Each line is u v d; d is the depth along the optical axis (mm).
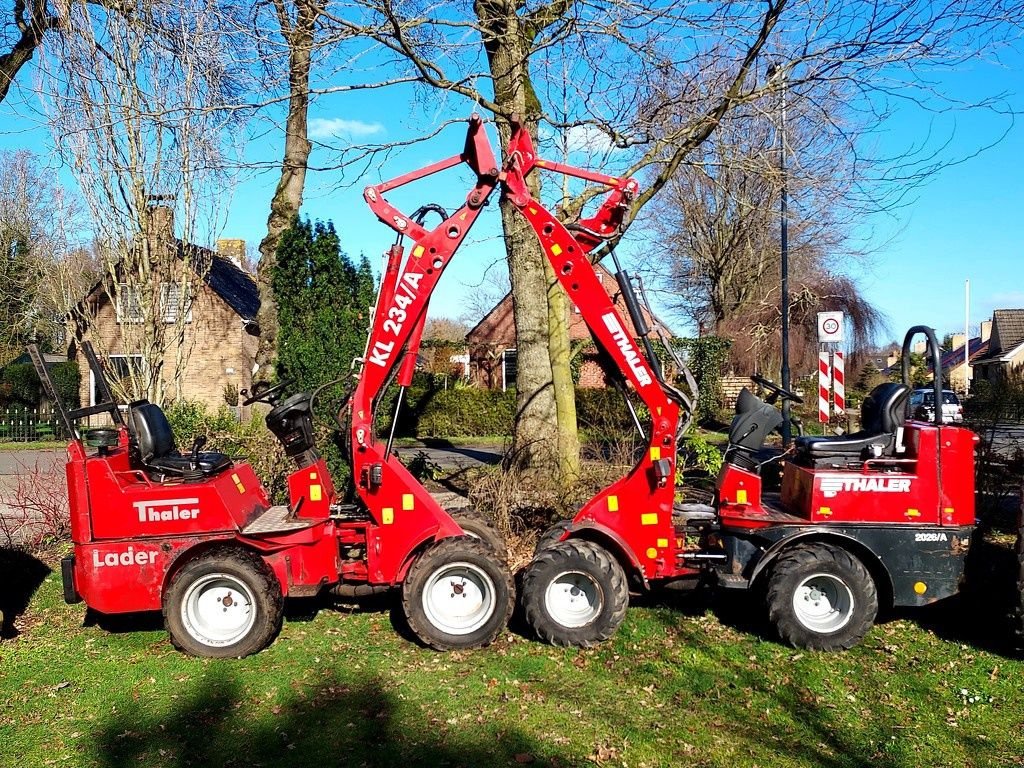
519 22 8398
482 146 5375
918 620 5703
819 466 5348
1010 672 4793
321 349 8016
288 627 5594
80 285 14078
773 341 25594
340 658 5016
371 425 5402
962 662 4953
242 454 7957
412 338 5559
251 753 3850
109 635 5484
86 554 5027
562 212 8812
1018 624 4922
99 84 9961
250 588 5023
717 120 7781
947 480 5121
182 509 5098
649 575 5402
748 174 9484
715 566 5457
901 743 3938
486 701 4398
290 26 7816
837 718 4227
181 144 10492
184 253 11133
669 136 8102
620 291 5617
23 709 4359
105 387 5723
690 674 4770
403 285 5379
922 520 5129
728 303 28125
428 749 3875
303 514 5422
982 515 7656
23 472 13922
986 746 3934
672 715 4254
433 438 22062
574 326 23359
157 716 4250
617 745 3918
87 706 4387
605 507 5422
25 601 6227
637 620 5648
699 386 22297
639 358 5336
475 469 9281
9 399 25953
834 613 5188
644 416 10555
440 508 5516
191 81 10039
